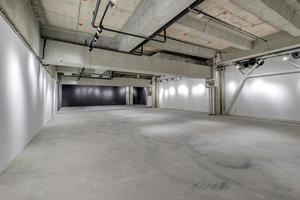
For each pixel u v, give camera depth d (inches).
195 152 122.9
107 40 231.9
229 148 132.3
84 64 216.8
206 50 308.7
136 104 794.8
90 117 313.1
